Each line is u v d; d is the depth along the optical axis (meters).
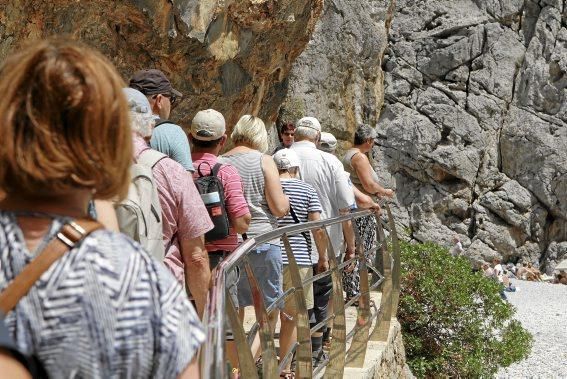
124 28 8.88
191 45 9.43
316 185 6.96
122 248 1.44
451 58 36.34
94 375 1.37
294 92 27.75
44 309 1.38
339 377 5.30
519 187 35.84
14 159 1.43
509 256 35.88
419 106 36.22
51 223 1.43
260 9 10.27
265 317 3.45
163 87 4.42
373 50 28.09
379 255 8.91
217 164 4.71
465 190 35.72
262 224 5.41
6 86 1.46
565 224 36.16
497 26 36.56
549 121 36.12
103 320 1.38
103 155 1.47
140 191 3.21
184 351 1.43
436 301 10.88
